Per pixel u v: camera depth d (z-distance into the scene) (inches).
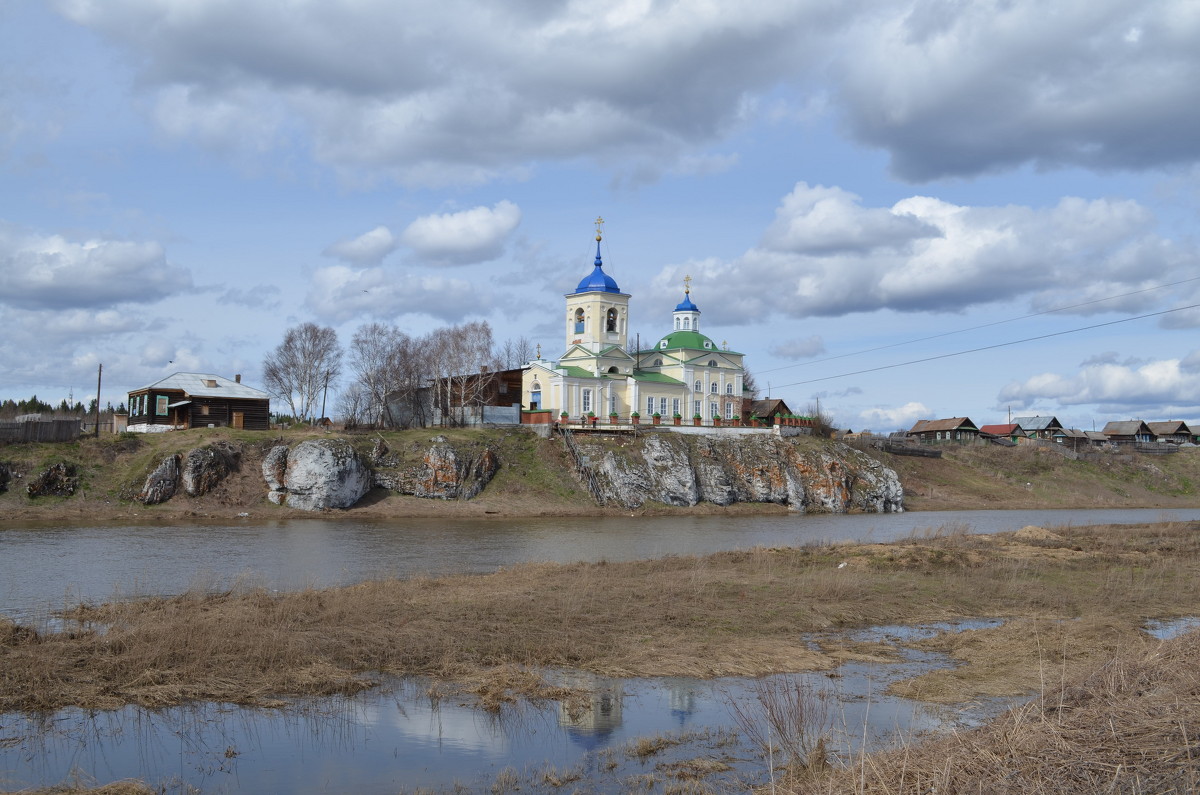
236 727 876.6
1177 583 1723.7
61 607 1406.3
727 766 779.4
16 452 3184.1
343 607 1284.4
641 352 5280.5
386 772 775.1
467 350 4670.3
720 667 1087.0
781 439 4493.1
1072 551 2134.6
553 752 823.1
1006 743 622.8
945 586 1644.9
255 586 1587.1
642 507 3880.4
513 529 2992.1
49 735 844.6
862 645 1216.8
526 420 4409.5
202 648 1059.9
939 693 975.0
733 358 5295.3
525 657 1106.7
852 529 3196.4
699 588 1513.3
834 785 621.3
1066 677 892.6
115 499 3154.5
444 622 1230.9
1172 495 5944.9
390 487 3614.7
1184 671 764.6
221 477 3339.1
